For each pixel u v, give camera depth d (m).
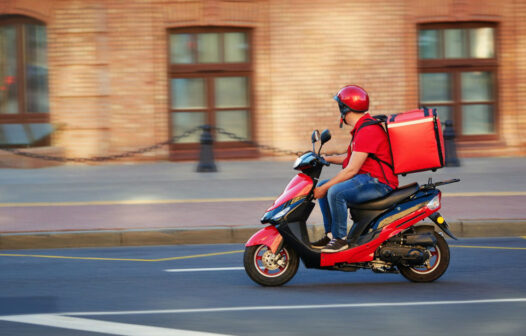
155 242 15.86
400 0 30.41
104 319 9.64
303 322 9.46
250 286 11.70
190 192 21.33
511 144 31.31
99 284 11.95
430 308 10.12
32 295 11.16
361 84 30.53
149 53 29.91
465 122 31.50
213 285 11.81
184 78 30.53
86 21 29.59
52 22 29.66
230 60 30.56
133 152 28.33
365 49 30.42
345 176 11.48
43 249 15.52
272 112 30.58
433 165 11.52
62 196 20.78
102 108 29.81
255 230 16.05
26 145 29.67
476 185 22.00
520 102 31.36
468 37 31.16
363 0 30.33
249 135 30.89
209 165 26.38
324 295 11.01
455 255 14.14
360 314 9.84
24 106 30.38
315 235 16.03
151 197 20.45
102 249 15.38
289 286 11.68
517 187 21.52
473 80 31.39
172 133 30.64
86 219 17.20
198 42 30.42
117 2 29.70
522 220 16.39
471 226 16.28
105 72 29.81
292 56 30.41
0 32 30.34
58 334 8.94
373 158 11.62
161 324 9.38
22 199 20.27
